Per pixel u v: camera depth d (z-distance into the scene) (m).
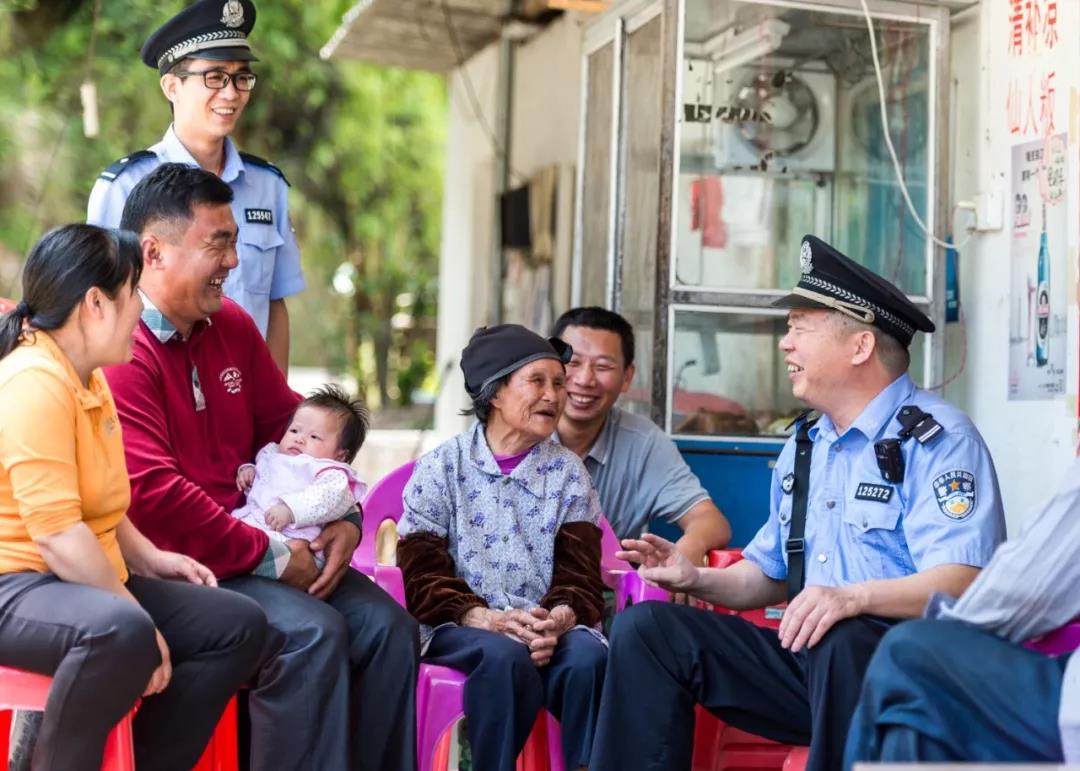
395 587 3.45
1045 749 2.41
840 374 3.10
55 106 9.48
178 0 9.21
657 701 3.06
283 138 12.54
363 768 3.16
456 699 3.20
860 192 4.54
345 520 3.38
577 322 3.93
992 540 2.92
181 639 2.90
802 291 3.13
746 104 4.46
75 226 2.86
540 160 6.37
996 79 4.27
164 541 3.17
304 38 11.29
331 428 3.46
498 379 3.41
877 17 4.39
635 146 4.76
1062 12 3.96
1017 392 4.12
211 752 3.13
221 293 3.30
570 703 3.18
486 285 7.07
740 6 4.41
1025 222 4.10
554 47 6.22
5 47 9.09
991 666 2.43
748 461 4.38
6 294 10.07
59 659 2.68
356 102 12.55
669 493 3.95
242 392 3.50
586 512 3.51
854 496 3.07
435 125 13.74
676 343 4.39
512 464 3.48
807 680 3.04
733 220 4.46
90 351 2.84
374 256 14.19
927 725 2.41
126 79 9.41
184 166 3.27
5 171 9.93
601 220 5.12
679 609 3.12
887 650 2.48
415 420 12.51
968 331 4.37
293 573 3.23
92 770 2.69
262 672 3.05
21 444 2.71
